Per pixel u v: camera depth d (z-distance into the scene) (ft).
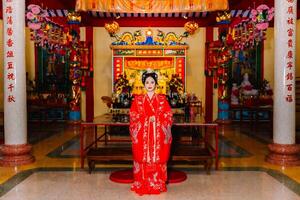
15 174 18.37
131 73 37.99
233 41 35.35
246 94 40.47
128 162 21.09
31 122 40.27
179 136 28.73
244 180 17.53
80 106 38.96
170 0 25.49
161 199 14.76
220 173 18.85
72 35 34.81
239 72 41.14
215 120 40.09
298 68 38.14
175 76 33.86
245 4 34.47
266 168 19.72
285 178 17.70
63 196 15.12
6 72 19.97
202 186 16.56
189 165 20.54
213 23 38.88
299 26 37.81
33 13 23.29
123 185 16.75
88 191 15.81
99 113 40.06
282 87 20.34
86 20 38.40
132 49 38.01
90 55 38.93
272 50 40.73
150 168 15.53
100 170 19.42
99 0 25.09
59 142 28.19
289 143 20.44
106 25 36.32
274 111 20.90
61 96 40.78
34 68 40.81
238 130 35.06
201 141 28.48
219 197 14.98
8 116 20.10
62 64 41.27
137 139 15.66
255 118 40.40
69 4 33.96
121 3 25.34
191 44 40.19
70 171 19.21
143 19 39.73
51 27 30.50
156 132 15.69
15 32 19.85
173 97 31.04
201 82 40.42
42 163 20.90
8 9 19.79
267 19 24.76
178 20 39.81
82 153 19.86
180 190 15.99
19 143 20.27
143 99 16.06
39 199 14.73
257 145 26.99
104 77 40.01
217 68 37.32
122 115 23.49
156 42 37.99
